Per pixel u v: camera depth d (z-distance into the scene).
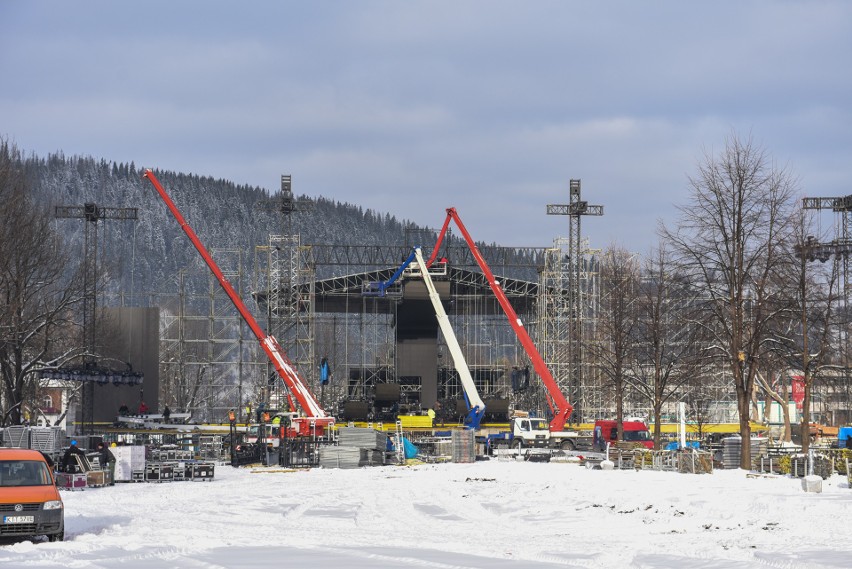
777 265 53.12
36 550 26.48
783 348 54.50
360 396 118.56
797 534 28.77
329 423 88.31
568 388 107.38
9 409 73.94
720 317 53.84
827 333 53.72
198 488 54.00
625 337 79.25
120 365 108.62
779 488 42.78
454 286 124.56
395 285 115.00
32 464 30.33
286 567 22.97
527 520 36.25
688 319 55.97
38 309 82.00
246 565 23.38
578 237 111.62
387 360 121.88
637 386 82.25
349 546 27.89
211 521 36.72
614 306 78.06
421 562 23.86
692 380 70.94
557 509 39.22
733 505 35.94
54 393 133.75
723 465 63.34
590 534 31.33
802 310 52.88
